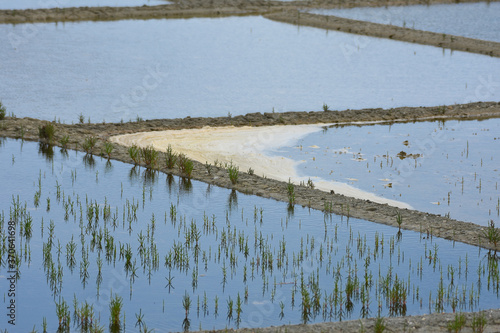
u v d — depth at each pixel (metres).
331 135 48.75
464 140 47.97
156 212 34.50
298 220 33.78
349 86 63.34
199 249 30.53
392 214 34.28
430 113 54.69
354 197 36.91
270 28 91.88
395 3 111.69
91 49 76.69
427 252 30.31
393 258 29.78
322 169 41.47
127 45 79.25
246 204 35.81
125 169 40.88
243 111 55.12
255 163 42.41
